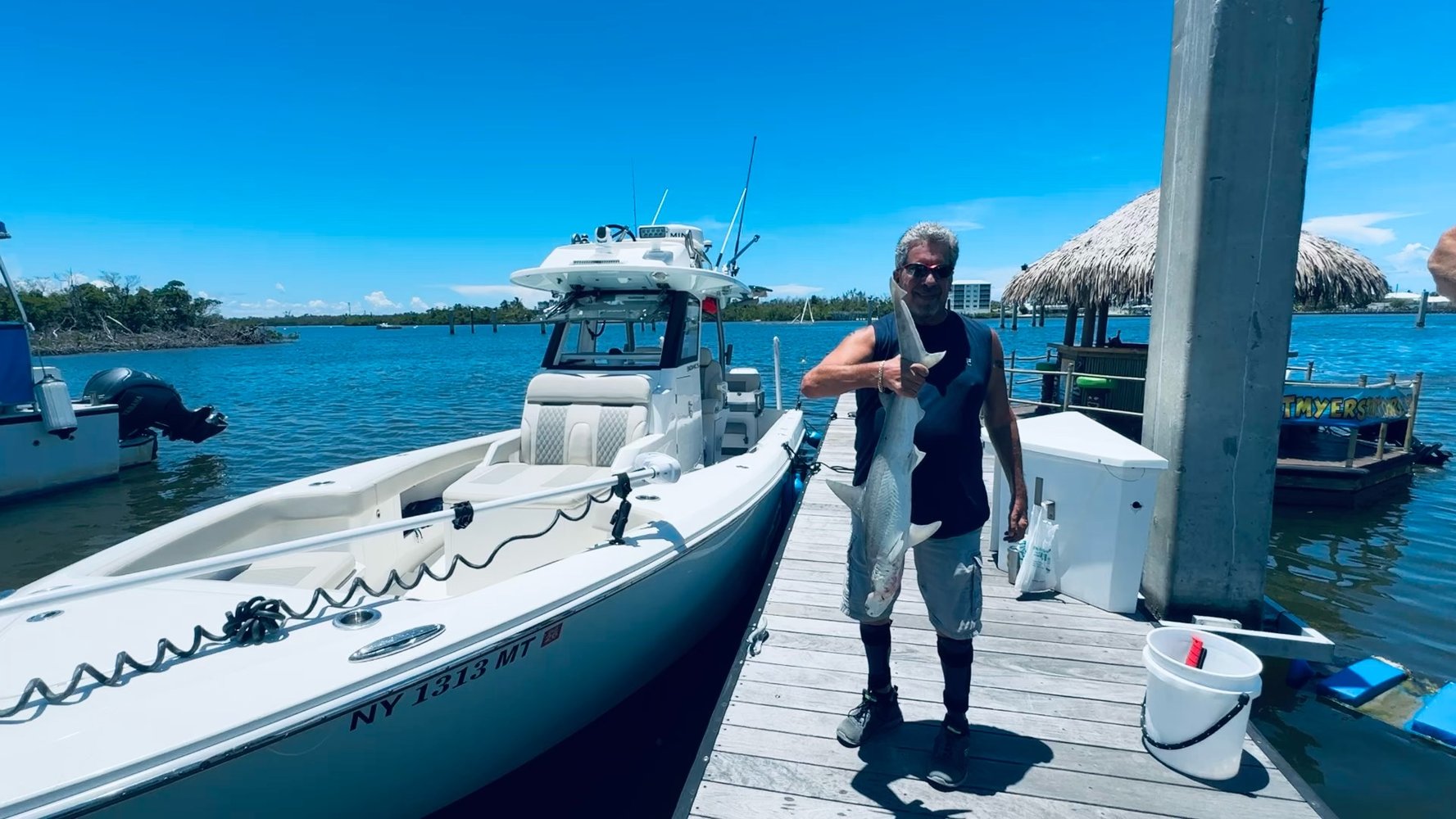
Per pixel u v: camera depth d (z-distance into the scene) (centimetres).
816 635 374
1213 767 250
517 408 1862
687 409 540
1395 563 629
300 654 224
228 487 1071
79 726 185
